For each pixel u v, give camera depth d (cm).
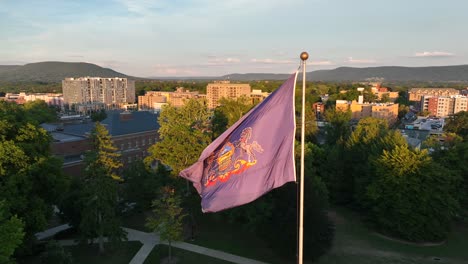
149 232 3991
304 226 3130
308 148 4822
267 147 1369
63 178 3559
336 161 5128
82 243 3559
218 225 4200
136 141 6962
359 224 4425
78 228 3656
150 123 7406
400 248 3722
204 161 1487
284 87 1377
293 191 3206
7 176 3019
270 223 3375
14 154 3048
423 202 3803
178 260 3334
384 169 4062
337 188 5075
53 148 5712
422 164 3878
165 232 3203
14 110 3784
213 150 1462
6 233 2130
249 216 3475
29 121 3553
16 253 3028
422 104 19438
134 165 4562
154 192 4366
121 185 4941
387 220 4003
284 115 1362
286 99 1369
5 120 3244
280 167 1345
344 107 13950
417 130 10438
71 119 10944
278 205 3322
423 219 3806
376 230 4222
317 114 15262
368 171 4519
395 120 14050
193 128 4844
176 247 3612
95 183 3288
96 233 3397
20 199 2931
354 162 5041
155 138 7388
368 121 6862
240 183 1389
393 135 4931
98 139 3888
